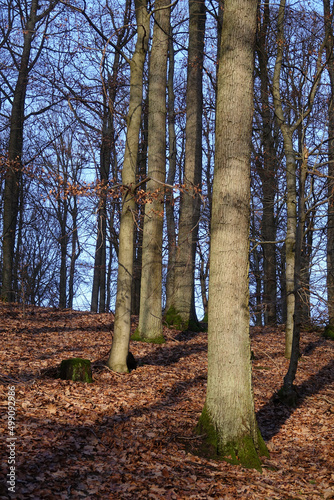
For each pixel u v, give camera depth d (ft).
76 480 15.29
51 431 18.54
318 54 35.83
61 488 14.56
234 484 17.11
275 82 39.37
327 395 32.42
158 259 42.47
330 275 47.19
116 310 31.12
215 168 20.98
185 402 26.68
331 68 53.06
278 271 74.38
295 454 22.17
